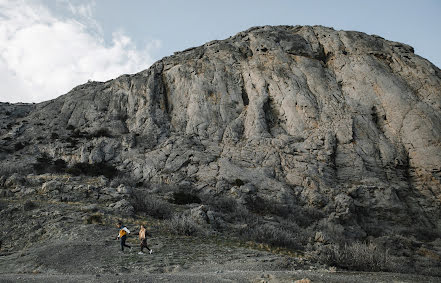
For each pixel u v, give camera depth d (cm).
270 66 4891
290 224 2688
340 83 4594
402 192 3441
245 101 4712
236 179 3484
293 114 4262
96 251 1531
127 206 2464
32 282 913
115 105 4944
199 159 3831
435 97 4169
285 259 1462
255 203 3161
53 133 4572
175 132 4475
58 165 3909
